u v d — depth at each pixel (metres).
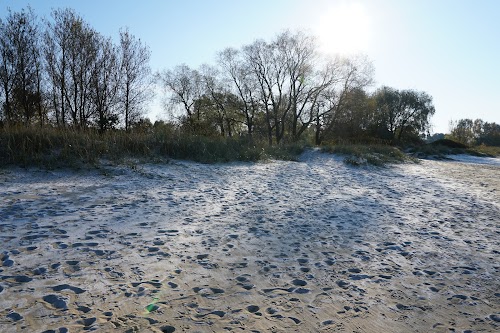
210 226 5.68
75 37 20.61
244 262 4.30
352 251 4.90
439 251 5.03
